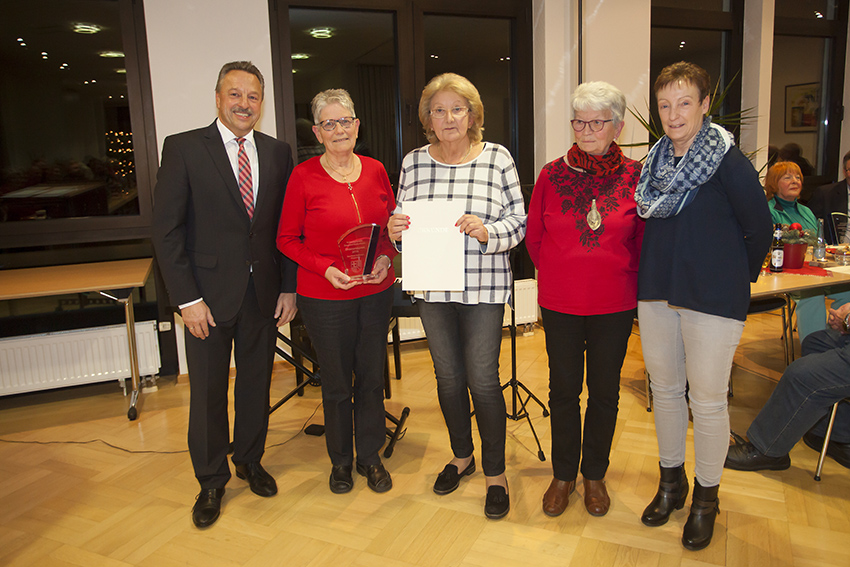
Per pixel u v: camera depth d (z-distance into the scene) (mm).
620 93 1637
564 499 1987
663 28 4566
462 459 2178
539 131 4172
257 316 2029
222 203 1885
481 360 1870
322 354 2025
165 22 3232
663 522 1909
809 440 2443
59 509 2139
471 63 4117
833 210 3678
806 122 5137
